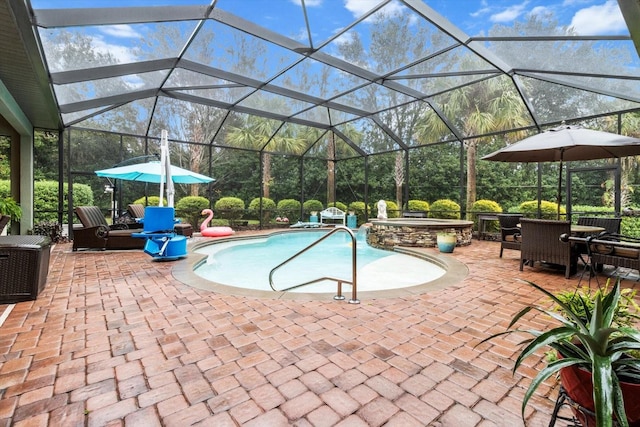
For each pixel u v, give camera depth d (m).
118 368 2.17
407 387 1.96
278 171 13.81
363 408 1.77
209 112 10.45
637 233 7.25
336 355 2.36
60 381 2.01
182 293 3.87
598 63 5.81
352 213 13.23
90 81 6.79
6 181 9.34
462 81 8.12
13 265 3.52
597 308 1.30
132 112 9.38
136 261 5.91
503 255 6.76
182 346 2.49
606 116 7.67
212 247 8.78
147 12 4.82
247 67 7.26
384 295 3.80
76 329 2.81
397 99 9.49
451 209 11.06
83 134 9.47
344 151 14.23
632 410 1.21
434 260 6.46
